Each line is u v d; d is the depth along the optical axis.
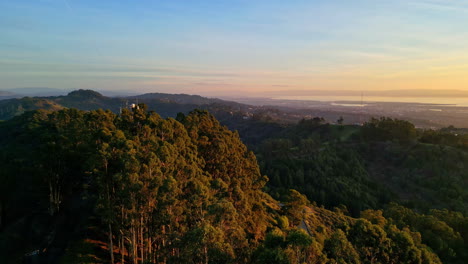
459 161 101.44
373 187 106.06
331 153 127.50
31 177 37.91
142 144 29.30
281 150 141.25
